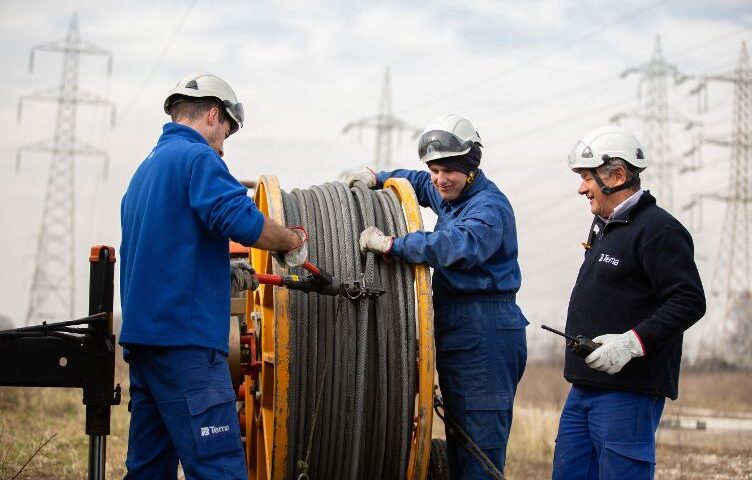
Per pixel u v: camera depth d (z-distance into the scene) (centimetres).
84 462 909
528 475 1039
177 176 546
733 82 4416
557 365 3528
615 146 596
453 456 677
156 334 534
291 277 596
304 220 644
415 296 636
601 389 595
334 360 623
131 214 564
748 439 1343
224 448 541
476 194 672
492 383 657
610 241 598
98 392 553
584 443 611
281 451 614
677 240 577
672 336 571
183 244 545
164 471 564
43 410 1198
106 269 555
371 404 631
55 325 545
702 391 2734
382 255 636
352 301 625
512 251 669
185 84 583
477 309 658
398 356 629
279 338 605
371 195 673
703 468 1050
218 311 552
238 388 763
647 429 589
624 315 590
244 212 538
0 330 544
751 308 4147
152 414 559
